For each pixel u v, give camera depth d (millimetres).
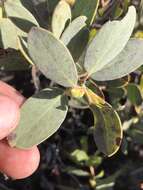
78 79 94
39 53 83
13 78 151
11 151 124
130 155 164
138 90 122
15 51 106
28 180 163
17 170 127
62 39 91
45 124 95
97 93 104
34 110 95
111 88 121
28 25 97
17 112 98
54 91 96
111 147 97
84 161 158
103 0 121
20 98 117
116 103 129
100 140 98
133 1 126
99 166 165
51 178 166
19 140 95
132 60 95
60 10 89
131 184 163
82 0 98
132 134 143
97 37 87
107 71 95
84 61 91
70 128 154
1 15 104
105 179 151
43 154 157
